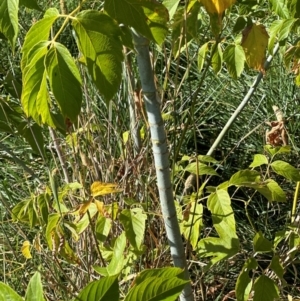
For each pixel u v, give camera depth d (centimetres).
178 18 159
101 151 197
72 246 206
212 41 189
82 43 95
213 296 221
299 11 152
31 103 101
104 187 153
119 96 216
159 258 180
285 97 325
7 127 161
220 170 301
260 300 158
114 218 168
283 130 183
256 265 158
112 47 95
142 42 118
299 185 186
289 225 180
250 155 310
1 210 260
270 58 188
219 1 113
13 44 97
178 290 99
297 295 234
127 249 174
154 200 193
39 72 98
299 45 177
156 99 126
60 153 195
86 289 93
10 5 95
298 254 246
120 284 186
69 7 330
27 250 185
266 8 276
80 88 98
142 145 191
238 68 179
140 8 97
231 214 155
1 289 89
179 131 207
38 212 177
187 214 160
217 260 157
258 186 160
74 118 98
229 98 331
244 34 148
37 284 91
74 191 197
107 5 96
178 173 213
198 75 333
